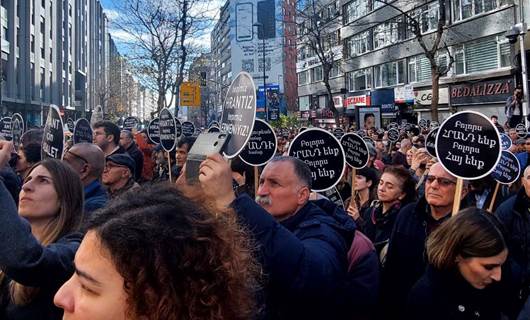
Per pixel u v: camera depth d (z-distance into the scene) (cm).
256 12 5594
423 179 623
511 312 302
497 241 267
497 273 271
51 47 5825
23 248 202
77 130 728
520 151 1031
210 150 232
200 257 126
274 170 298
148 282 120
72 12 6794
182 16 2119
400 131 1895
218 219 140
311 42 3494
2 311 238
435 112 2375
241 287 137
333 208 326
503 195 595
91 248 127
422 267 375
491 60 2727
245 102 279
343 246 290
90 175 417
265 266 226
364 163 675
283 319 243
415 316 292
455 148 409
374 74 3991
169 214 131
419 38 2389
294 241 235
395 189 460
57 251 221
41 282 215
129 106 7506
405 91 3438
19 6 4850
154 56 2258
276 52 5653
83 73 7244
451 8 3000
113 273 122
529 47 2283
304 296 238
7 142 246
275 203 296
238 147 281
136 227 125
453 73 3009
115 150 710
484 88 2747
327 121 4050
